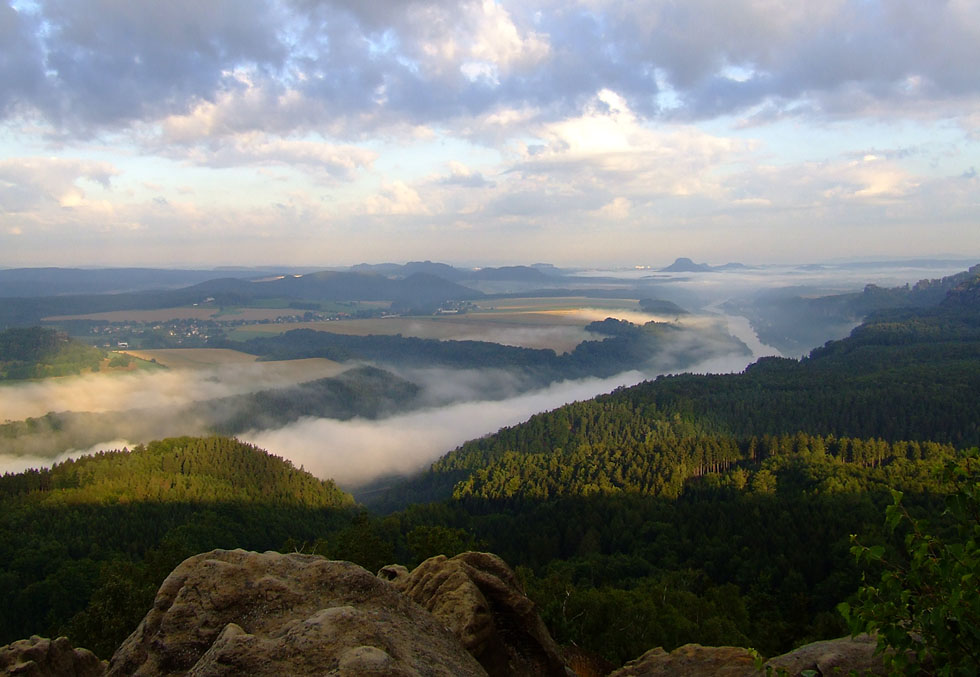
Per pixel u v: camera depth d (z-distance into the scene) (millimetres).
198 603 7961
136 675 7309
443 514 99000
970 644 7082
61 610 63219
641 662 15266
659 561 74125
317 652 6699
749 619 51500
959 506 7488
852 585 57062
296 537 95812
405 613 8250
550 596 40531
